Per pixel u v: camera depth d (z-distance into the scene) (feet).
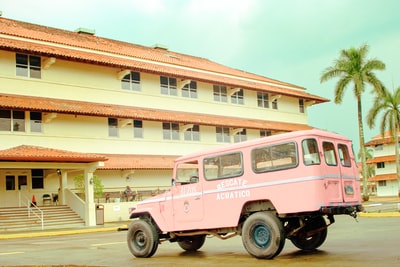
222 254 40.11
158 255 41.96
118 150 120.16
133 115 118.62
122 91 124.77
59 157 93.35
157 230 41.34
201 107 142.51
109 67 122.01
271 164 34.50
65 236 78.43
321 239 37.91
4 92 102.89
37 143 104.94
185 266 33.27
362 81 156.66
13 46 100.73
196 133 139.03
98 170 113.70
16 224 91.91
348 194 34.83
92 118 116.47
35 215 97.09
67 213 101.96
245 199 35.50
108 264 36.76
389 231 51.47
